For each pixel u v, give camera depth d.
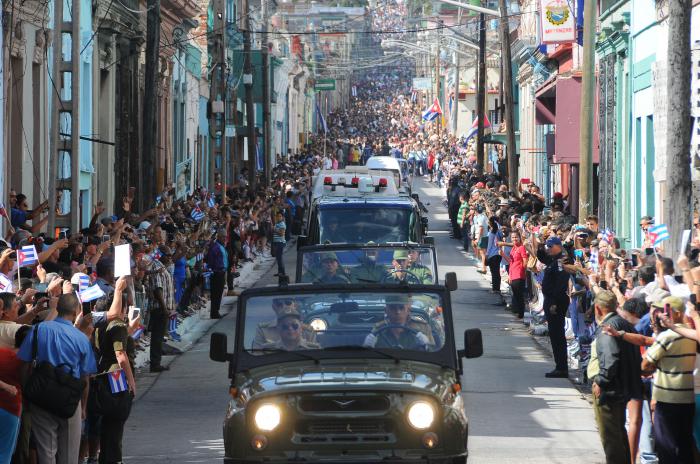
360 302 28.00
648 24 67.12
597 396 29.81
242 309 27.95
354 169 74.62
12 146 61.25
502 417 38.84
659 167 49.19
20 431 28.25
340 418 25.47
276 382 26.05
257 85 174.88
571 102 85.88
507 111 100.69
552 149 101.06
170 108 106.31
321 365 27.16
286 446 25.52
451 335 27.80
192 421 38.66
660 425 28.56
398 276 43.44
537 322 59.47
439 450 25.53
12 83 60.75
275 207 103.81
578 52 94.81
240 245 80.81
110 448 30.86
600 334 29.81
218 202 101.44
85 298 28.92
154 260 49.34
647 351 28.58
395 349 27.62
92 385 30.45
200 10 115.44
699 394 28.38
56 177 50.75
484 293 76.44
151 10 65.50
